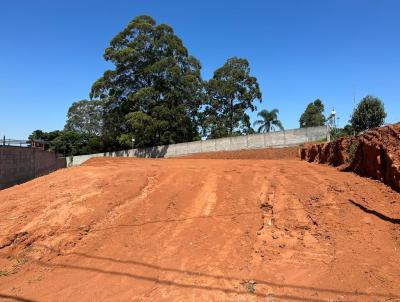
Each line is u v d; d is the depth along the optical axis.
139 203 11.62
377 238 8.26
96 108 84.44
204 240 9.20
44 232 10.22
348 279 6.96
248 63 53.56
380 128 11.89
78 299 7.29
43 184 14.94
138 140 48.03
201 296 7.02
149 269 8.17
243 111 53.09
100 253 9.13
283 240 8.75
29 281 8.26
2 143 25.30
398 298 6.28
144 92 45.59
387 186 10.53
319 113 57.03
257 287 7.12
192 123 51.09
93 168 17.34
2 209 12.35
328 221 9.30
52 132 74.69
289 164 17.05
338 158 14.66
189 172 14.55
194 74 49.53
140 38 48.66
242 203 11.05
